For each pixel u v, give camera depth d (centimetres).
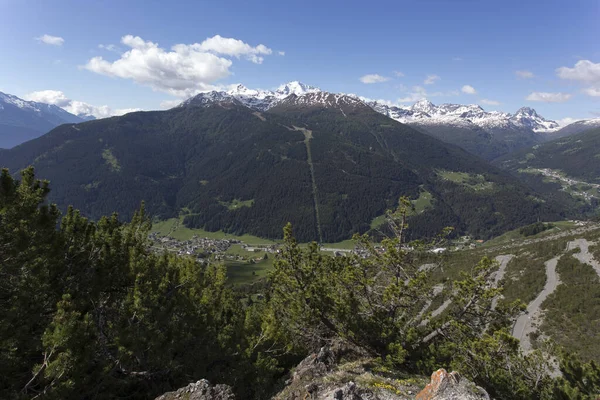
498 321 1669
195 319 1480
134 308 1230
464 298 1711
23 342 1045
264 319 2070
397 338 1670
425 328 1828
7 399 887
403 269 1794
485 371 1540
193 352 1475
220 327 1839
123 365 1255
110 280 1368
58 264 1223
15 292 1070
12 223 1090
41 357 1110
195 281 2031
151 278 1439
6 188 1120
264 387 1484
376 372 1459
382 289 1823
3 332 958
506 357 1636
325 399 1099
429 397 1045
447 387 1042
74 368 956
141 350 1214
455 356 1619
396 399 1139
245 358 1595
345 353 1750
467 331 1639
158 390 1338
